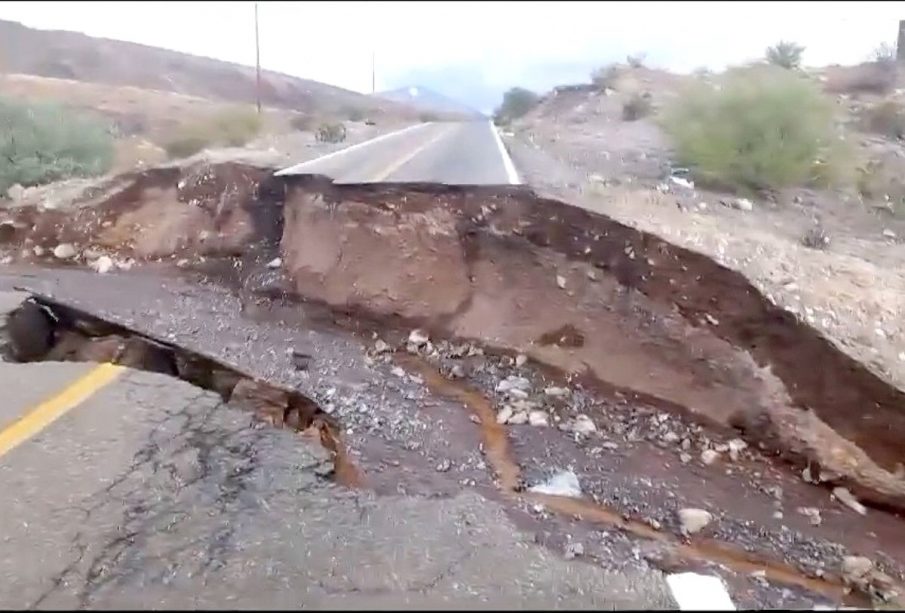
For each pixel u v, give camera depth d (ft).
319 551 11.96
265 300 33.68
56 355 26.96
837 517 17.16
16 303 28.14
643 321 23.89
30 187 49.24
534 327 26.78
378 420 21.38
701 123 40.55
